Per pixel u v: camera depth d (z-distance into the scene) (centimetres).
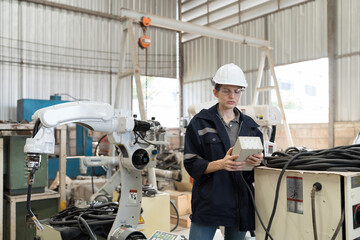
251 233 160
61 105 136
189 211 381
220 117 152
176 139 833
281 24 633
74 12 703
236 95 148
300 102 605
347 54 535
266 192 132
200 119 152
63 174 278
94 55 727
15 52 638
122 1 764
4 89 627
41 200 271
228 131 151
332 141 547
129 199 165
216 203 142
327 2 553
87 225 154
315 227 110
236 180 144
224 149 146
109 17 745
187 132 153
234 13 724
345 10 538
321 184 112
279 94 496
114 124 151
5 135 253
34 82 658
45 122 129
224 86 146
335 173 108
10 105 633
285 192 124
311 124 584
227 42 740
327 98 563
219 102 152
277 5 641
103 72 739
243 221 142
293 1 614
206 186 146
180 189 439
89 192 371
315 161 120
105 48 741
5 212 262
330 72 546
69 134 617
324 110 569
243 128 150
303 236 118
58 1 684
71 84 700
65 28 692
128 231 153
